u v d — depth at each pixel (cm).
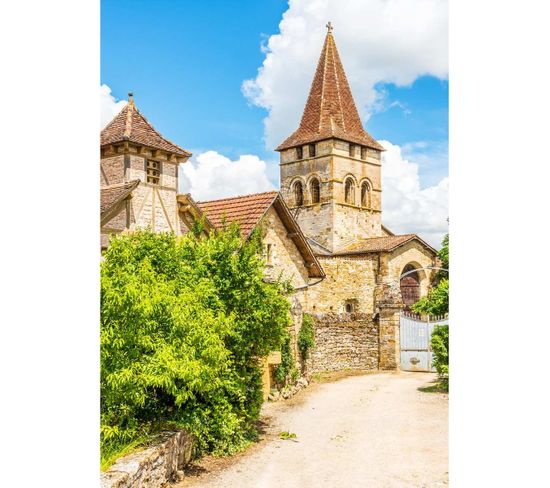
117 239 865
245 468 873
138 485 662
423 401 1452
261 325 1031
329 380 1906
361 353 2166
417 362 2106
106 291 740
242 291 1029
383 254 2970
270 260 1817
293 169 3759
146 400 853
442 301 1680
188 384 796
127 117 1364
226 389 972
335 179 3572
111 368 741
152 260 913
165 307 791
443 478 821
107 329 734
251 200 1817
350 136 3666
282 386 1630
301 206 3688
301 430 1157
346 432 1134
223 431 929
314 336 1998
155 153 1364
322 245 3578
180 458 832
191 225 1425
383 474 849
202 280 966
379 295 2962
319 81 3769
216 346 832
